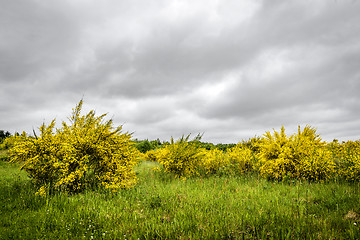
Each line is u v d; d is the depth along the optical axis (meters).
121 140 7.35
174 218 3.86
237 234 3.33
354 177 6.74
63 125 6.91
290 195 5.37
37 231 3.42
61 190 6.00
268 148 8.50
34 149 6.21
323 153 7.42
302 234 3.21
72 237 3.35
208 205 4.79
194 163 9.58
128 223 3.87
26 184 6.57
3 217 3.96
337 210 4.05
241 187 6.55
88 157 6.64
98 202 5.10
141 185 7.08
